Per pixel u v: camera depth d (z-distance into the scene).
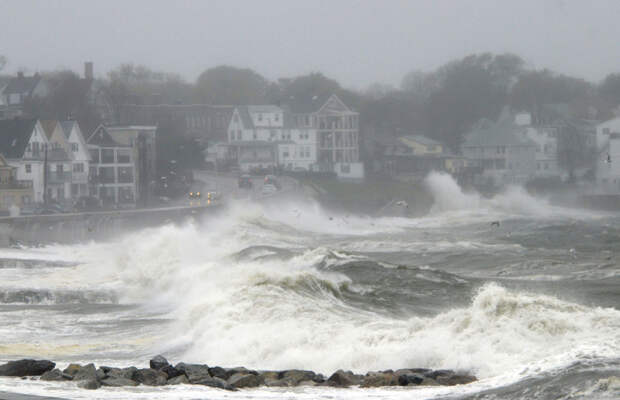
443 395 33.62
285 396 34.56
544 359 36.81
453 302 71.44
